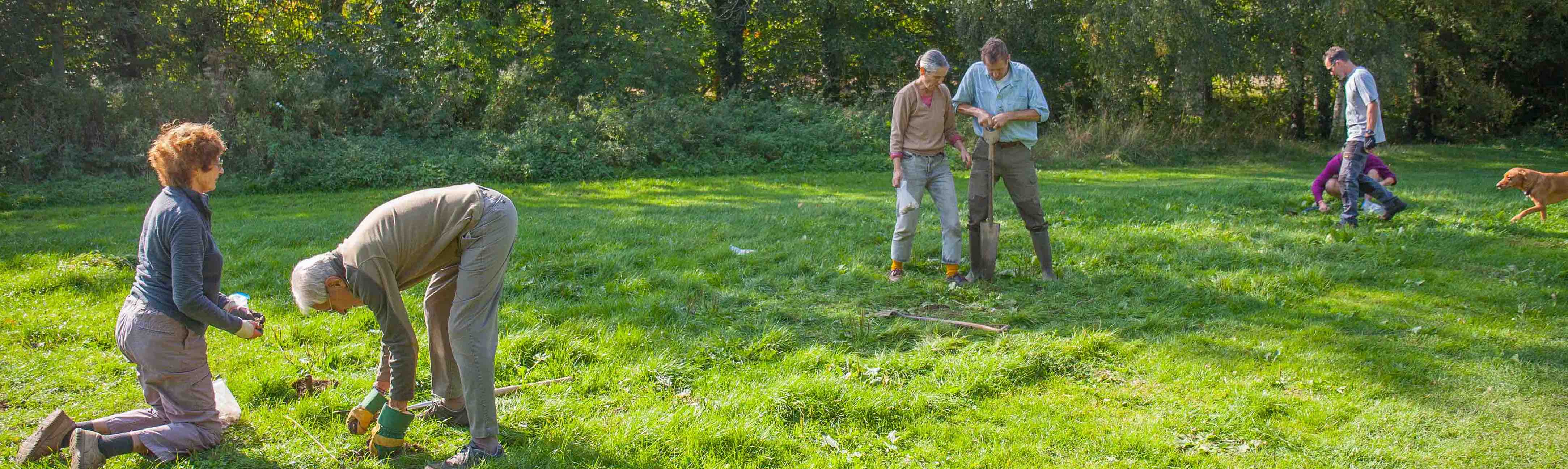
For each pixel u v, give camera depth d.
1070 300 5.66
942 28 24.22
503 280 3.20
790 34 23.84
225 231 8.37
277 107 16.39
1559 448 3.41
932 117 6.02
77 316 5.12
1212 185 12.48
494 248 3.09
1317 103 24.20
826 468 3.34
